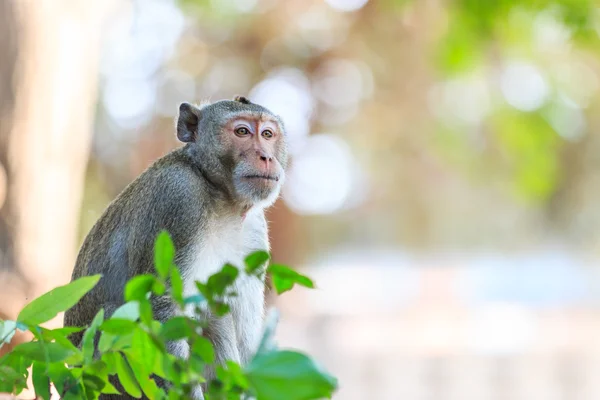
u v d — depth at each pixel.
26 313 4.54
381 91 21.95
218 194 8.06
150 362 4.22
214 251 7.85
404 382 21.19
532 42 18.95
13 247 9.95
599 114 23.89
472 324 24.84
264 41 19.97
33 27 10.16
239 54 20.14
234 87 20.09
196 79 20.42
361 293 39.31
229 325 7.75
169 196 7.61
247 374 3.69
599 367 20.22
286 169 8.66
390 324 25.19
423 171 28.50
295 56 20.11
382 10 19.72
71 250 10.67
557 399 20.09
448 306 32.88
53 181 10.38
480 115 23.17
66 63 10.45
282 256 18.81
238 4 19.92
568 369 20.27
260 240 8.38
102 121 20.61
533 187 21.73
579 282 38.03
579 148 24.92
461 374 20.78
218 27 20.16
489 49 18.67
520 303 34.06
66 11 10.43
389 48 20.58
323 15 20.02
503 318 24.66
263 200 8.02
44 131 10.30
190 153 8.16
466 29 17.95
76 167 10.71
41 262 10.12
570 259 38.81
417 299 37.56
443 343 23.36
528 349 21.17
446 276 38.41
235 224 8.09
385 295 38.72
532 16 17.52
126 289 3.92
